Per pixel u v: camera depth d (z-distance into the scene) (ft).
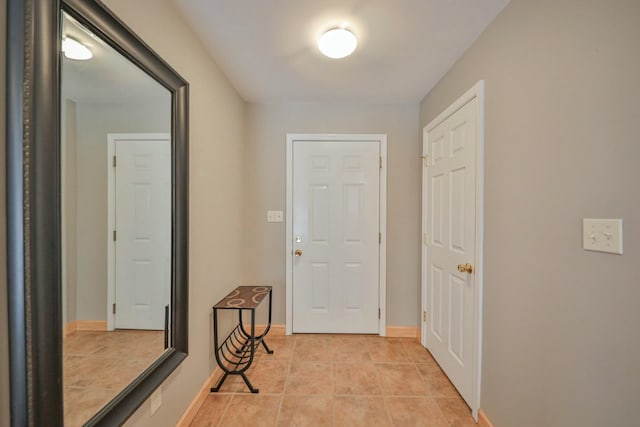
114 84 3.23
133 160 3.61
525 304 3.88
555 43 3.38
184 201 4.51
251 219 8.45
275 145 8.41
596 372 2.87
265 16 4.61
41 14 2.25
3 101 2.15
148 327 3.90
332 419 5.08
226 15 4.58
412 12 4.50
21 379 2.22
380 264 8.41
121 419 3.14
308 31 5.02
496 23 4.57
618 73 2.65
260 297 6.55
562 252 3.28
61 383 2.51
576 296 3.10
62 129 2.63
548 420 3.48
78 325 2.86
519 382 4.00
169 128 4.25
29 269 2.24
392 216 8.39
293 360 7.04
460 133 5.78
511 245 4.18
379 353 7.41
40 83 2.27
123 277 3.52
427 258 7.62
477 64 5.15
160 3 4.02
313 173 8.46
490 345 4.70
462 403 5.53
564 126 3.25
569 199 3.18
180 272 4.45
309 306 8.52
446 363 6.38
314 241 8.50
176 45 4.46
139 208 3.67
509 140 4.24
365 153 8.40
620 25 2.63
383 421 5.05
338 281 8.49
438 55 5.78
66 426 2.69
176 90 4.33
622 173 2.61
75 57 2.73
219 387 5.82
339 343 7.96
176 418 4.49
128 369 3.51
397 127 8.37
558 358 3.34
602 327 2.81
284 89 7.45
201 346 5.36
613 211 2.69
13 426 2.22
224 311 6.57
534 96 3.73
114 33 3.03
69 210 2.77
